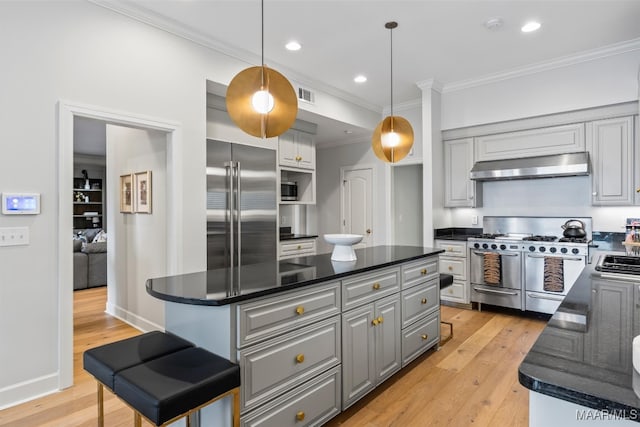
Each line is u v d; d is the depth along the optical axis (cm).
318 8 292
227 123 388
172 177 316
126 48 285
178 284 187
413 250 326
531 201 451
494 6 290
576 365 87
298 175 518
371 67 409
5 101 231
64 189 252
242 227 392
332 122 492
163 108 307
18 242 236
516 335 355
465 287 445
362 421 216
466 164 467
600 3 287
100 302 484
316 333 198
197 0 279
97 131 666
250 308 167
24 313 239
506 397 241
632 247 279
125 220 408
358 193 597
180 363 155
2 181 230
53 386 250
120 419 219
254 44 352
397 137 293
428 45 357
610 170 375
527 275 400
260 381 170
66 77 255
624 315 126
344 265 242
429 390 251
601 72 374
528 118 421
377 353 244
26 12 239
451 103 471
